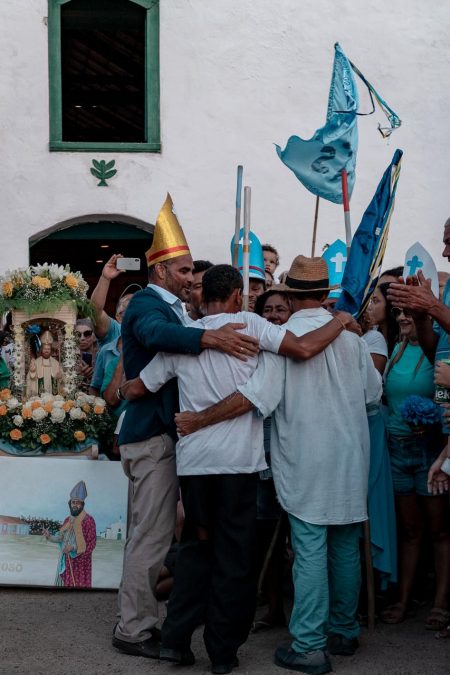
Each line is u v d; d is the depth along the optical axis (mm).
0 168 9359
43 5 9344
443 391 5027
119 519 6000
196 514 4656
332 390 4789
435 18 9430
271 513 5305
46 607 5707
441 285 6031
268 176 9422
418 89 9445
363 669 4719
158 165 9406
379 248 5250
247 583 4641
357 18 9414
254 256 6551
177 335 4648
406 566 5469
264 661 4844
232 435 4645
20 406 6066
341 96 5898
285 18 9398
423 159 9469
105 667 4750
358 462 4793
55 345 6273
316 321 4867
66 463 6039
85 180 9383
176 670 4723
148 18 9375
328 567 4926
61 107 9422
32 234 9375
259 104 9406
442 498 5258
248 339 4617
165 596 5871
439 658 4855
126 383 4957
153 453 4891
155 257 5078
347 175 5922
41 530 6008
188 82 9406
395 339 6004
